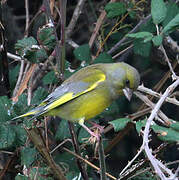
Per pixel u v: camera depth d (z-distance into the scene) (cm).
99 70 1009
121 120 843
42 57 1017
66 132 1047
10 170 1048
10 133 980
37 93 1036
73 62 1422
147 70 1438
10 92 1170
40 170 958
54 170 883
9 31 1363
